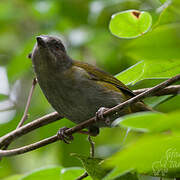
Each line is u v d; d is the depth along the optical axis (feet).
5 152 26.35
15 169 50.62
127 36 22.18
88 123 26.09
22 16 58.80
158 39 14.20
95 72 32.14
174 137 12.53
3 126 45.14
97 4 49.88
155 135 11.48
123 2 49.96
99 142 46.42
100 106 31.50
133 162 12.05
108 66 49.26
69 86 30.76
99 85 31.63
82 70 31.45
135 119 11.96
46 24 55.67
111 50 49.65
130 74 22.88
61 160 45.47
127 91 33.27
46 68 30.86
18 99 53.47
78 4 54.39
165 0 20.03
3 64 59.26
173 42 14.10
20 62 49.01
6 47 60.54
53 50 30.91
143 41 14.32
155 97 28.17
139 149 11.51
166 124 11.63
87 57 52.29
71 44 51.55
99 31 51.19
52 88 31.32
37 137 46.42
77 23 54.65
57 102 31.73
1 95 49.19
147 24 21.39
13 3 59.06
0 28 60.95
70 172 28.02
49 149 48.34
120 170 13.94
